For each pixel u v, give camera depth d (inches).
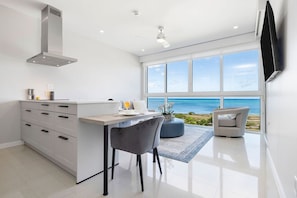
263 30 80.7
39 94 130.0
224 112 140.4
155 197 57.4
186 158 93.0
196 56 189.3
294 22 47.6
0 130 111.2
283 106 61.9
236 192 60.1
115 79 199.3
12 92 116.0
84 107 68.2
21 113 119.4
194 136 143.3
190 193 59.8
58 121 78.2
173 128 137.4
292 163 47.8
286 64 57.1
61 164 79.1
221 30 147.0
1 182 66.6
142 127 61.6
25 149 108.4
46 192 59.9
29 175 72.5
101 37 166.6
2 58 111.4
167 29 144.8
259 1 91.9
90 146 71.0
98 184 65.8
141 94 241.8
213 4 105.9
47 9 111.0
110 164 80.8
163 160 90.5
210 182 67.3
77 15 121.0
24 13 121.0
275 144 76.8
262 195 58.0
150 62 230.8
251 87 159.6
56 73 141.4
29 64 124.6
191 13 117.3
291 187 48.3
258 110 156.1
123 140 65.4
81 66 161.5
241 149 108.3
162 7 109.8
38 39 129.0
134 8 111.0
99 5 107.7
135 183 66.8
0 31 110.3
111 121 58.5
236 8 110.5
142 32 152.4
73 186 64.1
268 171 76.7
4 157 93.8
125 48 203.6
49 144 86.7
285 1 58.8
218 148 110.3
